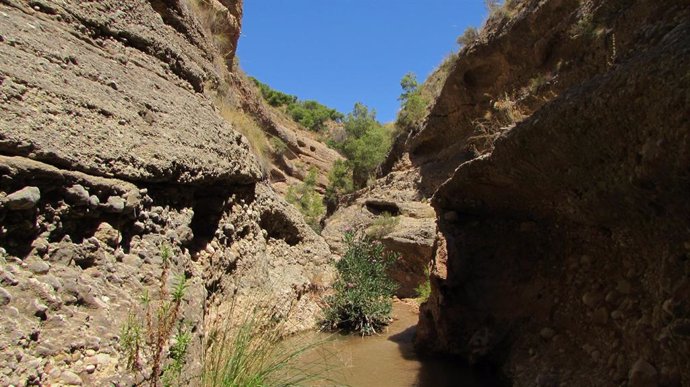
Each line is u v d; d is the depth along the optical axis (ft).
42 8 11.73
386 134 112.16
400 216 48.65
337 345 20.80
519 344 15.78
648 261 11.04
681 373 8.79
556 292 15.21
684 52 7.71
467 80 49.34
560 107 10.84
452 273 18.10
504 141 13.44
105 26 13.82
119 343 7.45
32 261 7.60
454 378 16.10
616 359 11.30
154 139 12.10
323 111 202.59
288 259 26.43
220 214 16.30
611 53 20.79
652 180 8.78
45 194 8.21
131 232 10.27
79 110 9.99
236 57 69.72
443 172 54.44
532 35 38.65
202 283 12.32
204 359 8.82
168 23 19.58
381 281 26.61
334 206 88.02
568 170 11.73
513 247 17.51
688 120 7.34
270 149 32.45
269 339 10.93
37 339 6.44
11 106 8.35
